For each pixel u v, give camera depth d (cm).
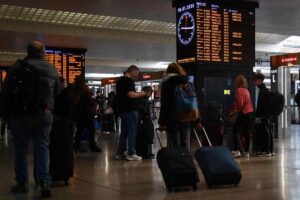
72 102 597
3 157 895
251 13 1001
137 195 519
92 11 1114
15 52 1908
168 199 498
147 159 849
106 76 3494
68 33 1398
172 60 2175
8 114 515
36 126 514
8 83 502
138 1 1012
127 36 1516
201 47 938
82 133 1066
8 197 509
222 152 579
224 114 951
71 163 586
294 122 2589
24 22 1319
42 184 508
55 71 534
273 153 923
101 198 503
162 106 620
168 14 1152
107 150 1022
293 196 512
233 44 974
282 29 1395
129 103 820
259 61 2288
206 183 577
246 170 707
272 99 902
